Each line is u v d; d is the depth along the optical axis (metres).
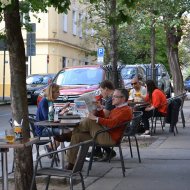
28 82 31.55
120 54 42.06
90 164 8.95
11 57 7.15
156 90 14.66
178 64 21.23
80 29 49.22
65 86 17.25
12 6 6.70
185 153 11.45
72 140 8.80
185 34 22.34
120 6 8.68
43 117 10.09
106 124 8.85
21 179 7.21
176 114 15.24
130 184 8.31
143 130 14.24
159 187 8.07
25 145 6.12
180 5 16.45
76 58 49.22
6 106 30.34
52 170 6.71
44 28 42.66
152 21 16.27
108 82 10.59
